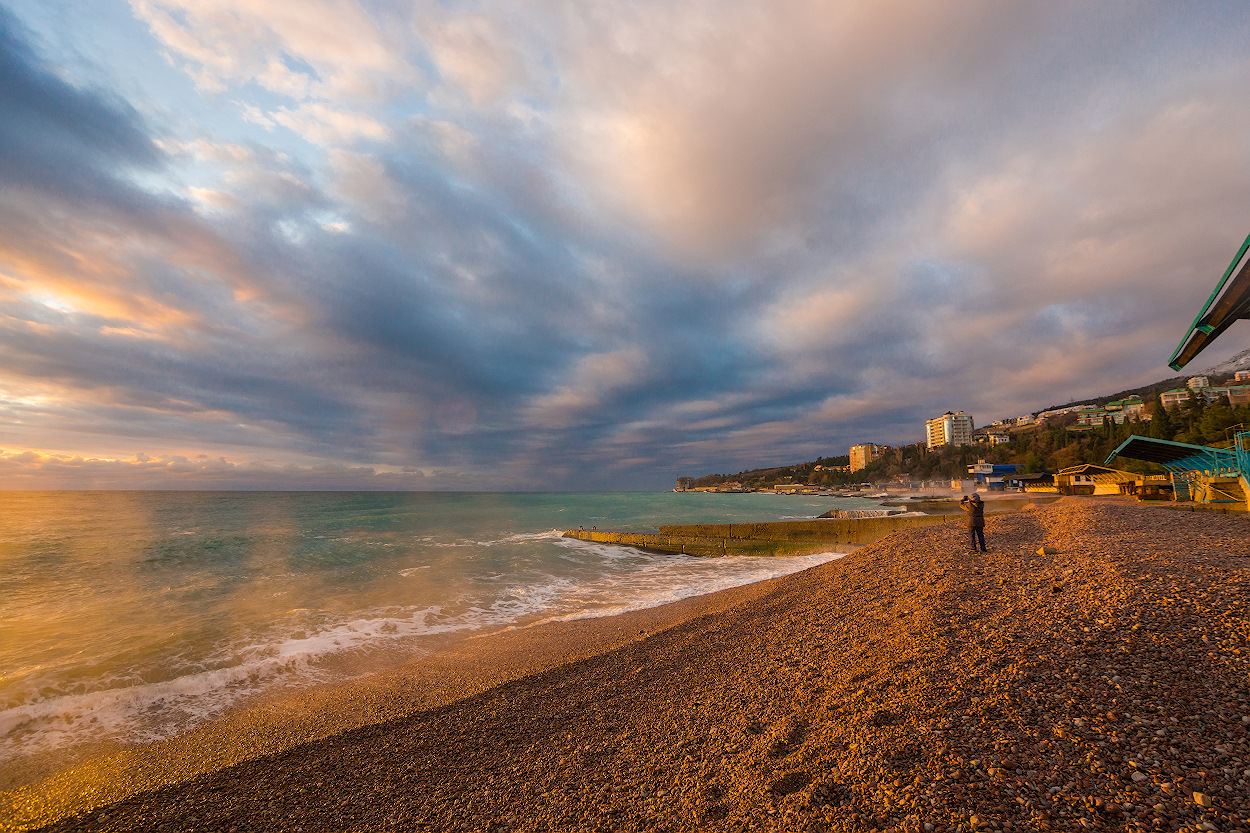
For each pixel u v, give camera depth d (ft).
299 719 26.53
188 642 39.70
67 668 34.47
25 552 82.94
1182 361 40.91
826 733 16.28
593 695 24.57
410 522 144.25
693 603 50.26
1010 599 24.94
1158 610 19.35
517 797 16.30
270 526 127.13
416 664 35.32
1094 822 10.30
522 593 58.85
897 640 22.72
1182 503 73.26
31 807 19.66
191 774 21.35
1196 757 11.51
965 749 13.51
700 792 14.75
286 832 15.98
